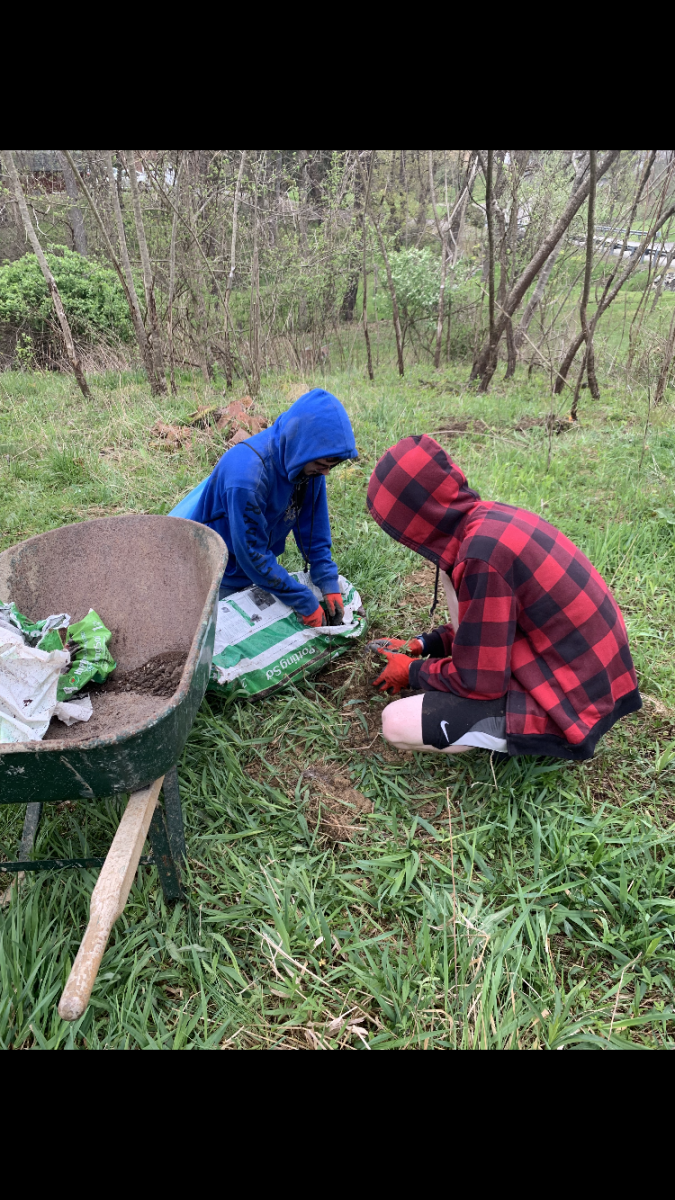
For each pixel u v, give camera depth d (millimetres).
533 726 2123
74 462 5020
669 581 3420
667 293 9469
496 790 2311
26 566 2338
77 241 11312
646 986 1770
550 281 9359
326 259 9523
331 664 2996
